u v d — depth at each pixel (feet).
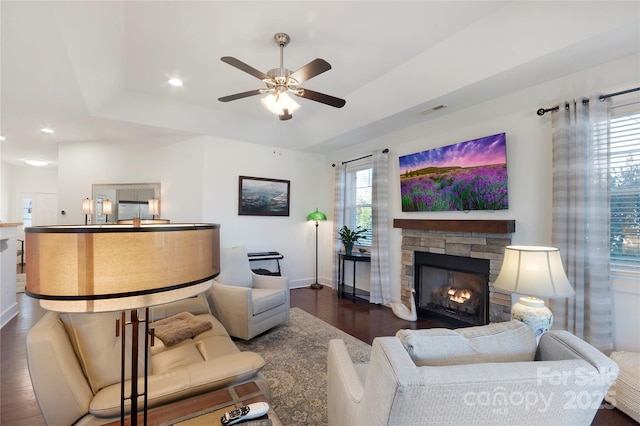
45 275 2.35
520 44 7.75
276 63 10.18
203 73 10.93
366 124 13.17
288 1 7.37
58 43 7.67
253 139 16.88
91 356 4.26
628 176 7.79
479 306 11.25
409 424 2.85
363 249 16.28
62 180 17.15
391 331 11.05
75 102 11.30
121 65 10.30
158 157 16.60
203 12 7.73
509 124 10.02
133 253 2.45
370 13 7.80
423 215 12.93
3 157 22.00
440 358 3.41
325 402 6.71
